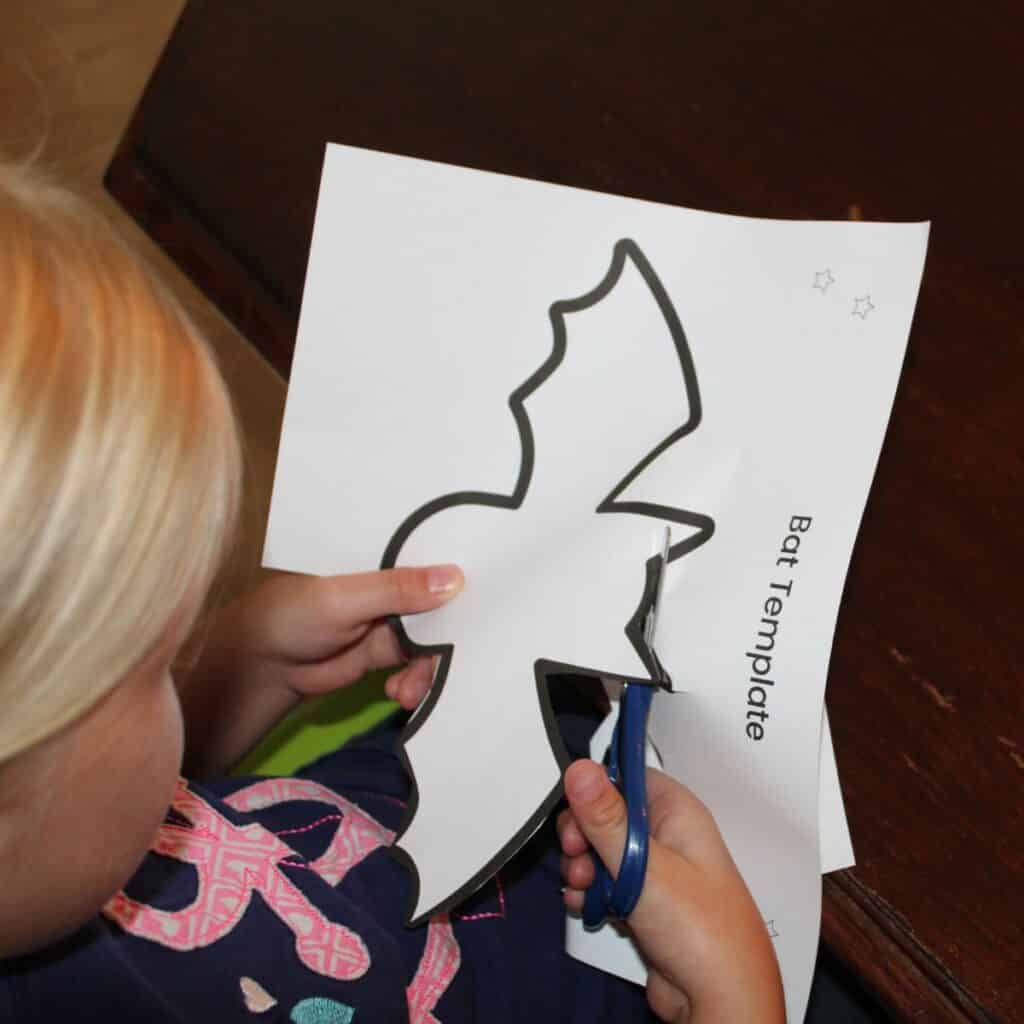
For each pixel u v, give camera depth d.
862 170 0.58
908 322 0.47
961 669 0.50
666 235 0.50
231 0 0.69
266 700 0.67
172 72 0.69
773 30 0.62
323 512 0.53
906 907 0.48
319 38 0.67
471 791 0.49
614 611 0.48
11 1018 0.49
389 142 0.64
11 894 0.40
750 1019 0.47
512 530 0.51
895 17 0.62
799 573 0.47
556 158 0.61
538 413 0.51
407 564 0.52
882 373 0.47
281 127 0.66
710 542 0.49
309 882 0.58
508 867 0.64
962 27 0.61
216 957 0.54
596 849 0.49
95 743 0.38
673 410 0.50
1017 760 0.49
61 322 0.35
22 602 0.34
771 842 0.48
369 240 0.51
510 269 0.51
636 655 0.48
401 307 0.51
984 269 0.55
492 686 0.50
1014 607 0.50
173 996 0.53
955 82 0.60
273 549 0.53
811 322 0.49
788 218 0.58
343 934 0.57
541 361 0.51
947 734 0.49
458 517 0.52
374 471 0.52
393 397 0.52
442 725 0.50
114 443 0.35
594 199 0.51
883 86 0.60
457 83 0.64
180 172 0.66
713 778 0.50
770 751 0.47
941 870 0.48
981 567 0.51
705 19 0.63
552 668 0.49
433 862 0.49
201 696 0.66
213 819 0.57
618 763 0.52
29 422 0.33
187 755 0.68
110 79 1.47
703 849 0.49
